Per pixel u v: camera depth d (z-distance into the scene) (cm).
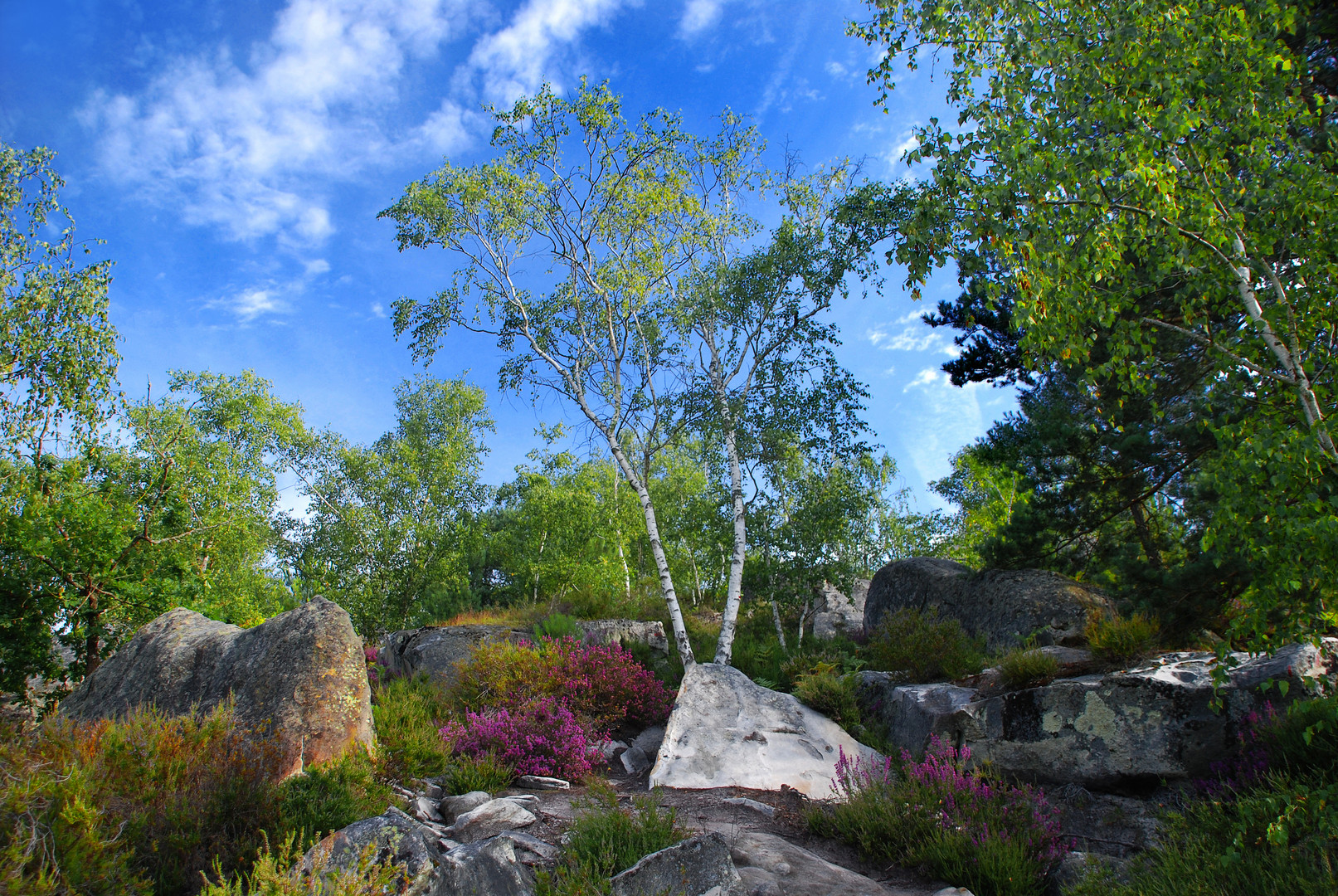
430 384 3050
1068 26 682
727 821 678
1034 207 620
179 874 433
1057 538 1204
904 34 748
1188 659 791
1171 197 599
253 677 721
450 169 1616
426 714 968
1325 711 514
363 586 2430
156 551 1262
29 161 1491
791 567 1767
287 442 2675
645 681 1224
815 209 1712
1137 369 722
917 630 1120
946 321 1531
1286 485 493
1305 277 602
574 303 1641
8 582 1062
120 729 556
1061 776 747
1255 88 642
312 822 509
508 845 454
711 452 1639
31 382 1424
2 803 388
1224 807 601
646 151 1606
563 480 3403
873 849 629
